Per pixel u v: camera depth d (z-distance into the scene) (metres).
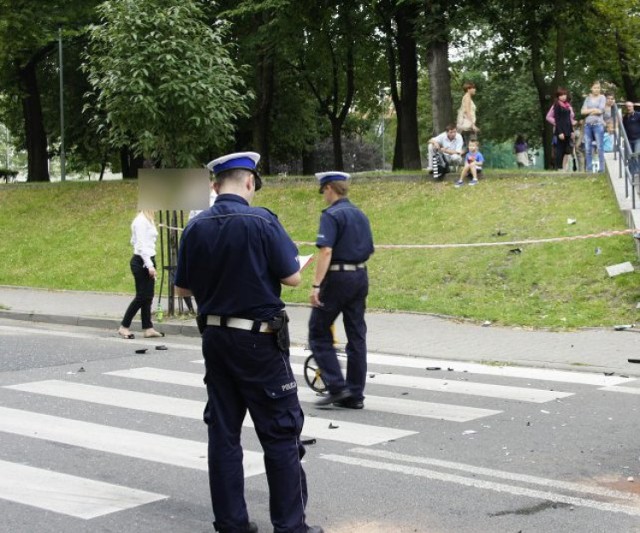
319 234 8.23
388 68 37.84
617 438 7.04
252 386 4.87
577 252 14.61
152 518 5.42
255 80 31.34
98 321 14.59
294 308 14.98
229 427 4.97
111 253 20.41
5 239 22.55
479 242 16.17
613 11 30.77
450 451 6.77
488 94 49.16
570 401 8.41
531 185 18.38
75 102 39.00
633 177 15.07
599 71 36.34
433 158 19.94
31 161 34.09
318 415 8.05
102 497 5.82
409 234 17.48
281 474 4.88
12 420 7.95
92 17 29.89
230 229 4.88
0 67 30.17
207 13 29.16
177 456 6.78
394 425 7.63
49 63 38.56
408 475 6.18
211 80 15.19
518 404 8.33
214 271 4.88
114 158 47.53
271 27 28.47
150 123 15.29
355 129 50.84
